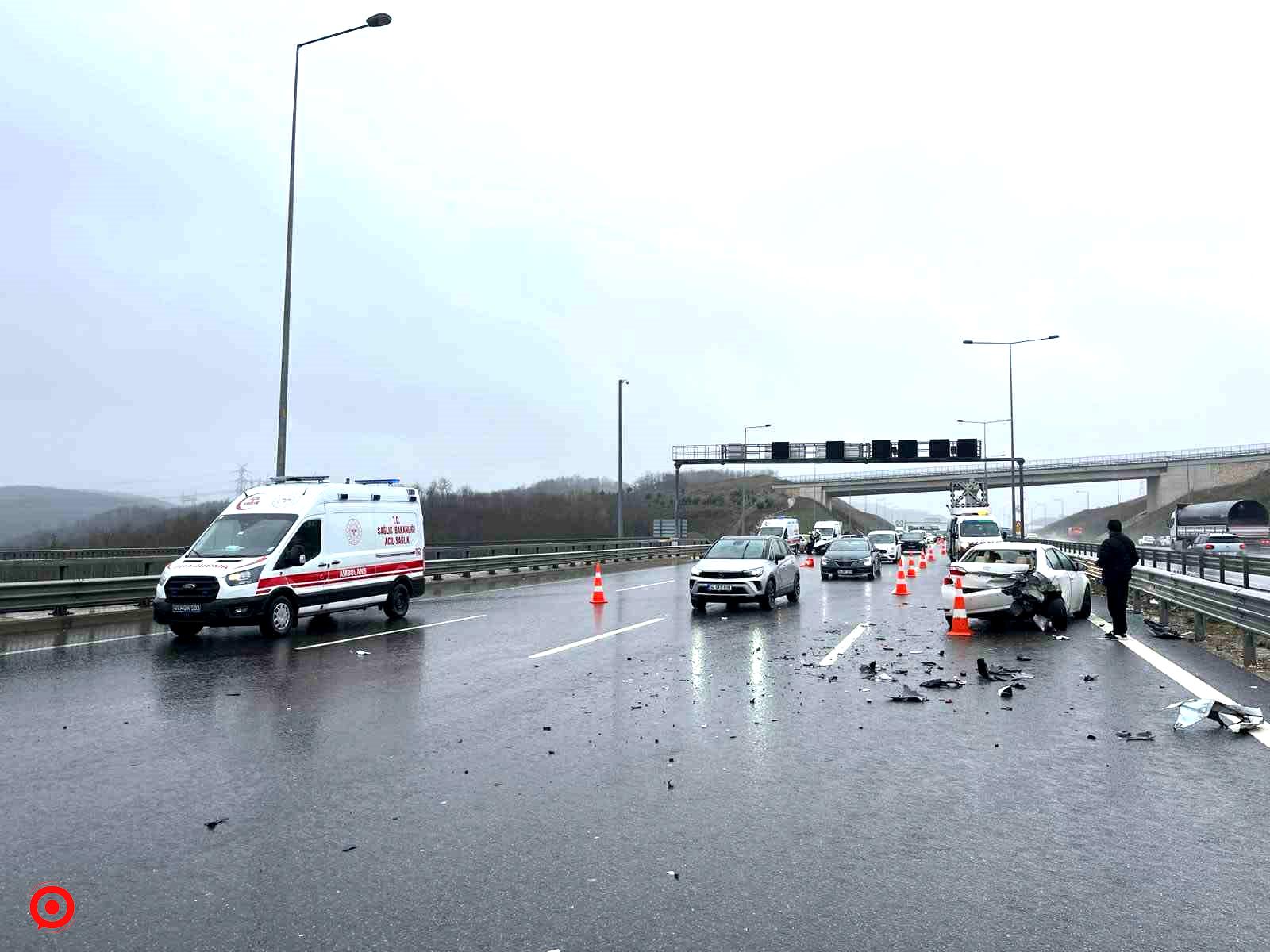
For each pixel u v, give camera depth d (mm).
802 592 24500
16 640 14125
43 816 5516
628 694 9461
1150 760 6750
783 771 6484
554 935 3904
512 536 86812
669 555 49969
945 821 5387
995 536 37750
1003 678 10383
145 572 21406
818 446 56656
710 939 3857
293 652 12672
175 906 4219
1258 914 4105
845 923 4016
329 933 3939
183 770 6527
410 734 7664
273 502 15430
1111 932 3924
